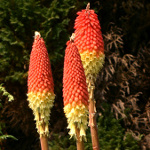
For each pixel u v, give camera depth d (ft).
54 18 21.99
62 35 22.77
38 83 9.75
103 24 26.71
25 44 22.56
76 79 9.16
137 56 26.66
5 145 23.50
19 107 22.79
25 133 23.59
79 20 11.68
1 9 21.57
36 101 9.89
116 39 24.57
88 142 20.16
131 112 23.81
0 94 22.76
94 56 11.32
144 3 31.48
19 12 21.75
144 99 25.85
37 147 23.50
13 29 22.26
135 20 30.45
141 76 25.70
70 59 9.16
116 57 24.17
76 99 9.11
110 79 24.79
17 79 21.58
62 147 20.43
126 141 20.13
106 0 26.78
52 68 23.65
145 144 22.06
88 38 11.23
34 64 9.78
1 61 21.59
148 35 32.27
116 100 24.17
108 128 21.59
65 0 22.43
